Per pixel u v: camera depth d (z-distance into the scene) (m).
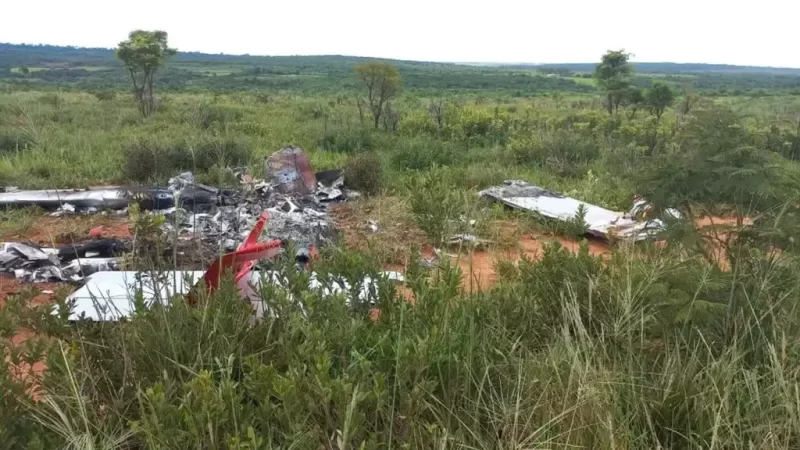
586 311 3.68
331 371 2.85
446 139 16.19
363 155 9.84
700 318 3.16
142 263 3.83
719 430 2.64
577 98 50.06
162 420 2.32
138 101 21.55
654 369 3.16
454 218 5.33
